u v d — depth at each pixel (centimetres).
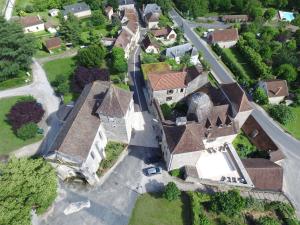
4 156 5781
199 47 10138
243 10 12662
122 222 4694
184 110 6931
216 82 8338
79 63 8300
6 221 3922
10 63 7694
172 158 4984
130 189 5159
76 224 4650
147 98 7219
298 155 6238
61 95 7231
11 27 7562
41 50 9419
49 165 4650
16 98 7306
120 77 7688
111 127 5547
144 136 6172
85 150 4800
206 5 12381
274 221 4650
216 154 5878
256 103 7650
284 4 13050
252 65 9056
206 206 4891
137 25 10125
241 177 5397
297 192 5450
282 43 10212
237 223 4697
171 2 12975
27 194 4231
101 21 11000
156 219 4734
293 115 7031
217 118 5797
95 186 5178
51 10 12075
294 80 8356
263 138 6131
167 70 7550
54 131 6316
